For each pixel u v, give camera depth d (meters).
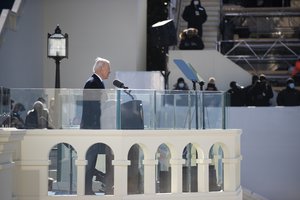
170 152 18.16
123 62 28.66
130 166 17.73
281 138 28.59
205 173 18.44
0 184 14.83
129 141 17.61
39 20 28.11
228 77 30.91
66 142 17.44
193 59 30.81
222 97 19.03
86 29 28.61
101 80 18.47
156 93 18.28
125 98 17.88
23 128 17.53
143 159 17.84
